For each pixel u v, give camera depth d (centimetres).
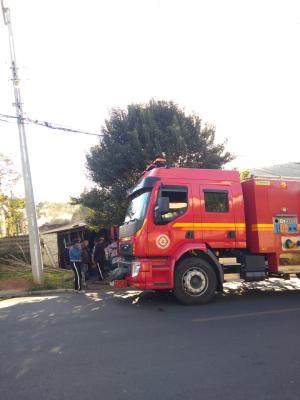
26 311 930
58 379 466
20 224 3259
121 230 1066
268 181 1034
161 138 1605
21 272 1784
